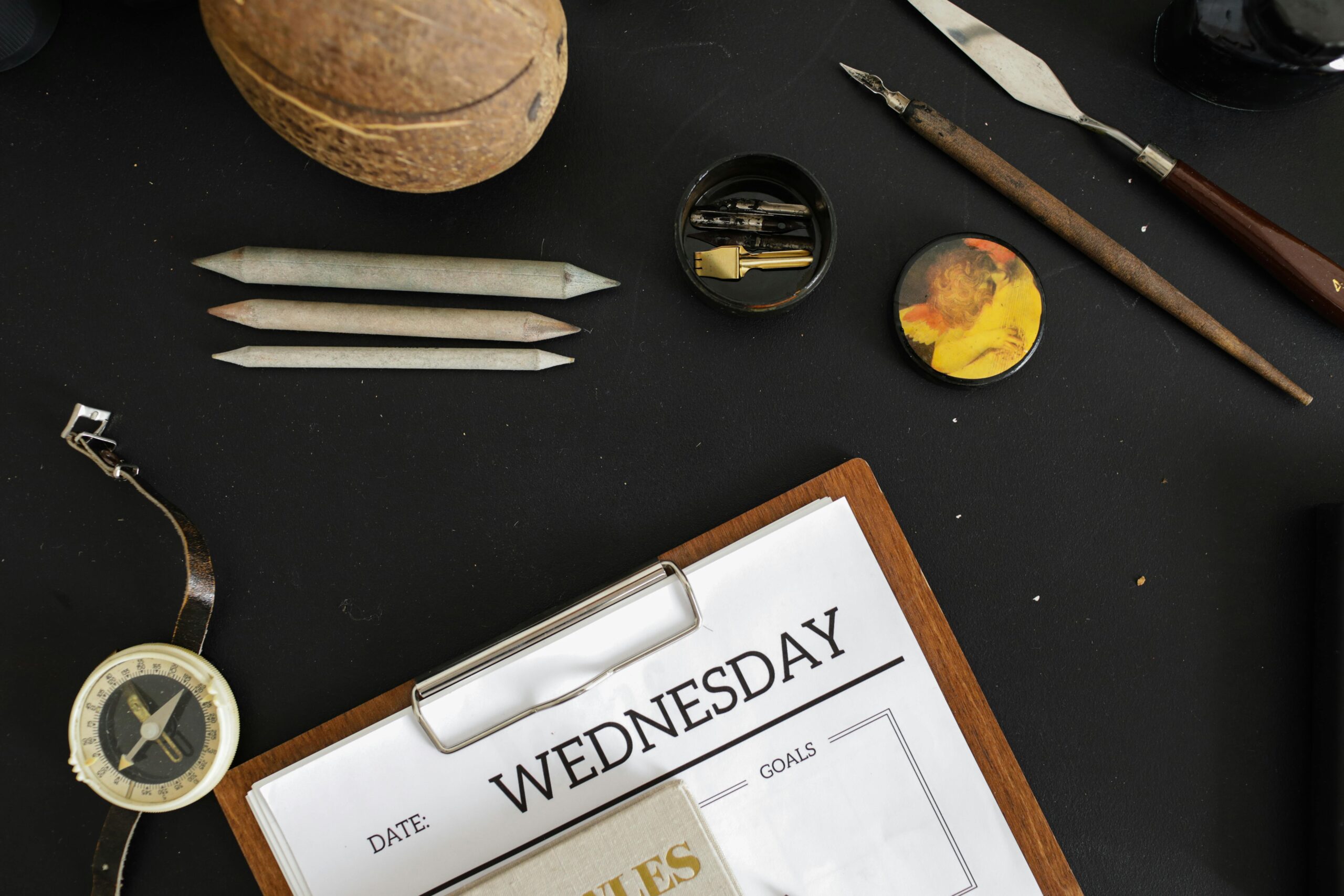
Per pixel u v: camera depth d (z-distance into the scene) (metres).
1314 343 0.46
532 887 0.43
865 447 0.46
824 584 0.45
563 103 0.46
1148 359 0.46
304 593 0.45
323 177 0.46
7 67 0.46
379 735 0.44
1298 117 0.46
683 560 0.45
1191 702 0.45
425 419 0.46
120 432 0.46
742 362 0.46
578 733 0.45
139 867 0.45
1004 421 0.46
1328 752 0.44
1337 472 0.45
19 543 0.46
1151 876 0.45
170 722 0.45
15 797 0.45
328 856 0.44
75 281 0.46
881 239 0.46
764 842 0.45
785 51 0.46
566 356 0.46
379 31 0.37
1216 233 0.46
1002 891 0.44
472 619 0.45
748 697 0.45
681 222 0.44
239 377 0.46
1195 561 0.45
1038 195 0.45
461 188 0.43
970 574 0.45
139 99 0.46
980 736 0.45
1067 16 0.46
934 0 0.46
